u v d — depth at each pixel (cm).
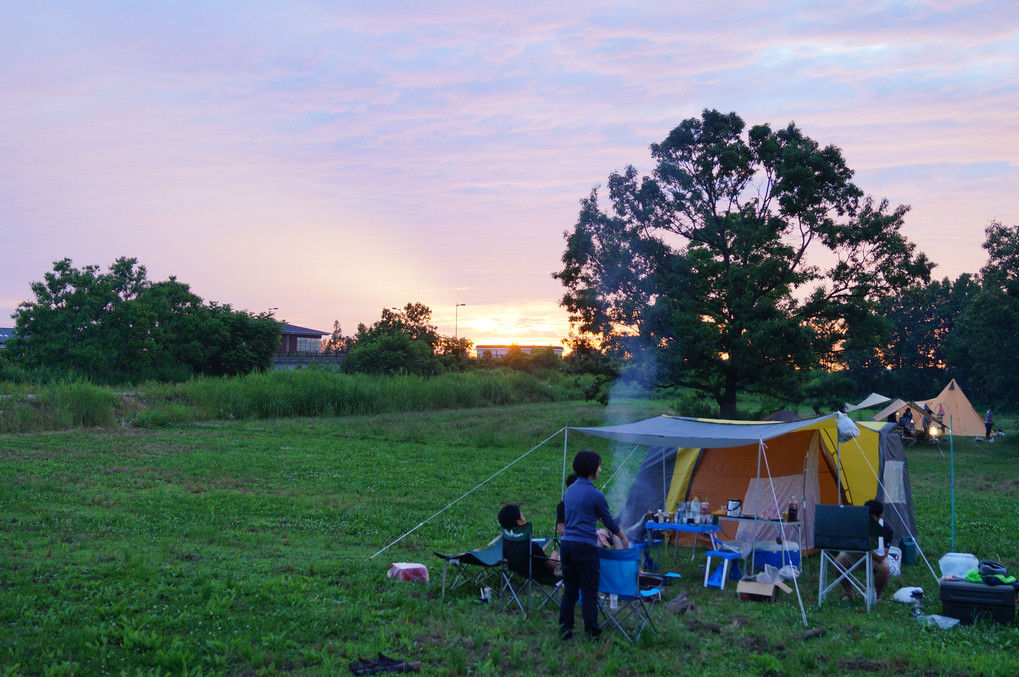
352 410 3722
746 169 2886
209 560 980
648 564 1052
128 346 5022
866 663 668
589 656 667
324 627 722
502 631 733
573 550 717
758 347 2630
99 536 1100
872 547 870
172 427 2858
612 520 738
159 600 781
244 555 1019
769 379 2884
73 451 2089
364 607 793
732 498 1215
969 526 1427
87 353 4769
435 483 1764
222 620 719
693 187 2875
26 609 725
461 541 1181
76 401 2778
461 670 629
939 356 6638
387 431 2870
